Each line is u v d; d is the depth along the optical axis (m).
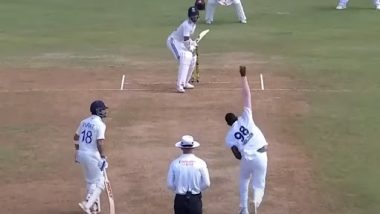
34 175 57.50
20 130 68.94
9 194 53.78
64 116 73.31
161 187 54.69
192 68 82.06
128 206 51.38
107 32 118.50
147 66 94.19
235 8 125.94
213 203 51.78
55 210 51.03
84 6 146.00
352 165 58.78
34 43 109.88
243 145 47.72
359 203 51.41
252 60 96.75
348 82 85.00
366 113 73.06
